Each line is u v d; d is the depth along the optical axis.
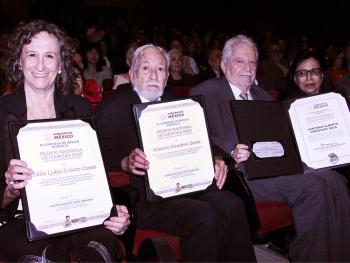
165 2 18.36
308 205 2.68
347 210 2.74
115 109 2.65
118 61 7.58
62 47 2.28
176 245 2.35
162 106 2.38
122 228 2.03
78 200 1.96
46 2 16.28
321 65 3.29
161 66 2.70
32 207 1.86
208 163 2.43
